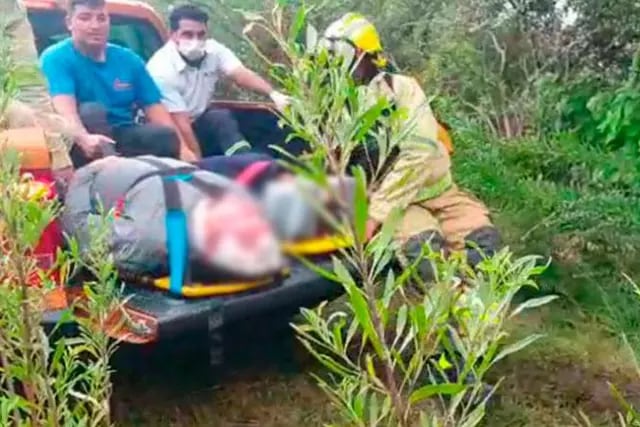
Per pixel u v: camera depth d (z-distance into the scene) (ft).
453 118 18.67
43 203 7.98
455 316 5.57
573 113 19.61
